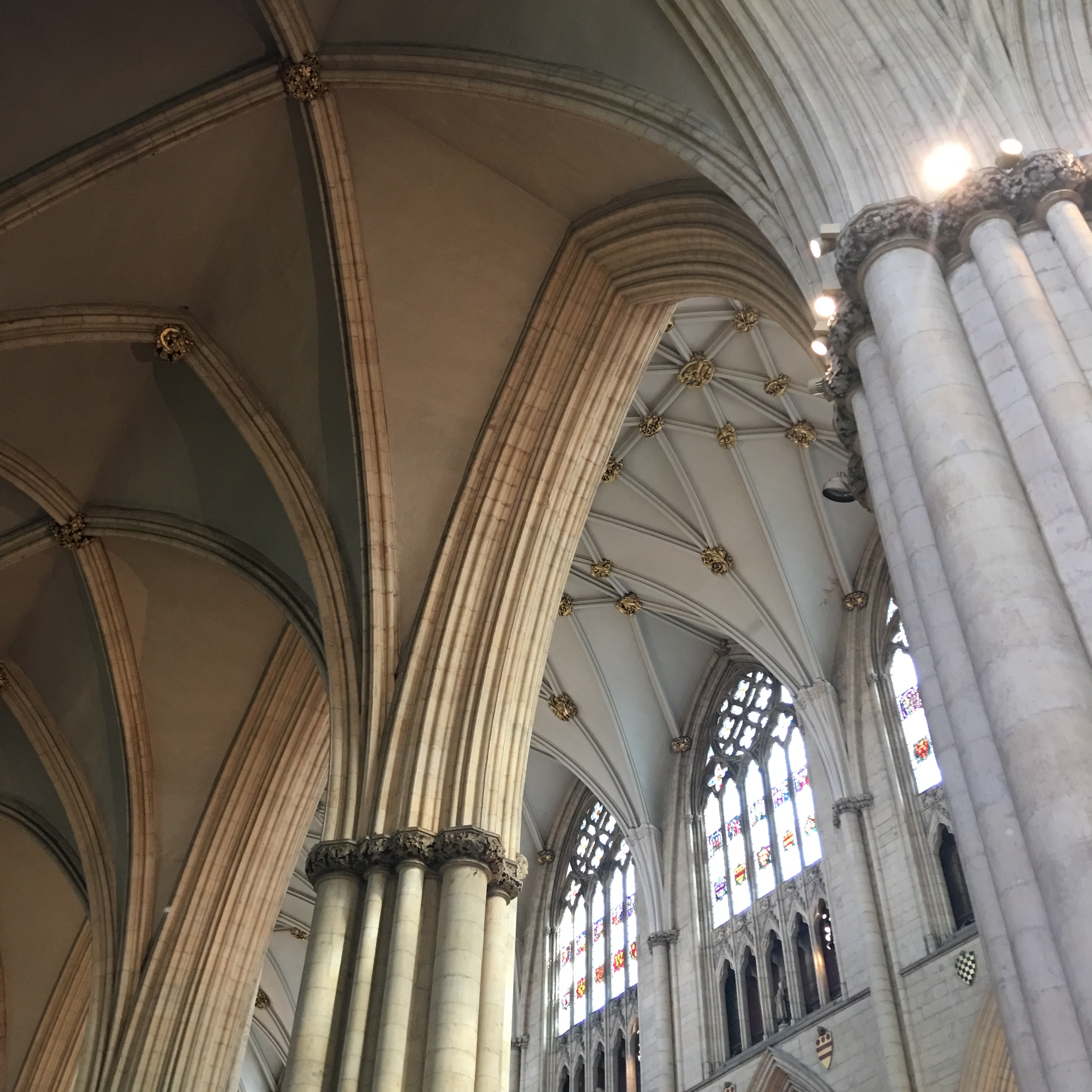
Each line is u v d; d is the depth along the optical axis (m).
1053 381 6.16
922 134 8.08
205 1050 16.64
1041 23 8.57
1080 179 7.06
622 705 24.53
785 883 20.75
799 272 8.74
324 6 13.58
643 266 13.95
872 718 20.20
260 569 16.38
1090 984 4.46
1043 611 5.46
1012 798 5.25
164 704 18.80
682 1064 20.92
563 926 26.98
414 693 13.61
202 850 18.08
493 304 14.97
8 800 20.73
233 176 14.61
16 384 15.84
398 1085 10.58
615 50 11.60
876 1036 17.12
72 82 13.23
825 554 21.69
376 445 14.63
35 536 17.64
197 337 15.79
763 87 9.31
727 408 20.83
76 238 14.41
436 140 14.15
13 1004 22.31
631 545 22.66
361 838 12.57
